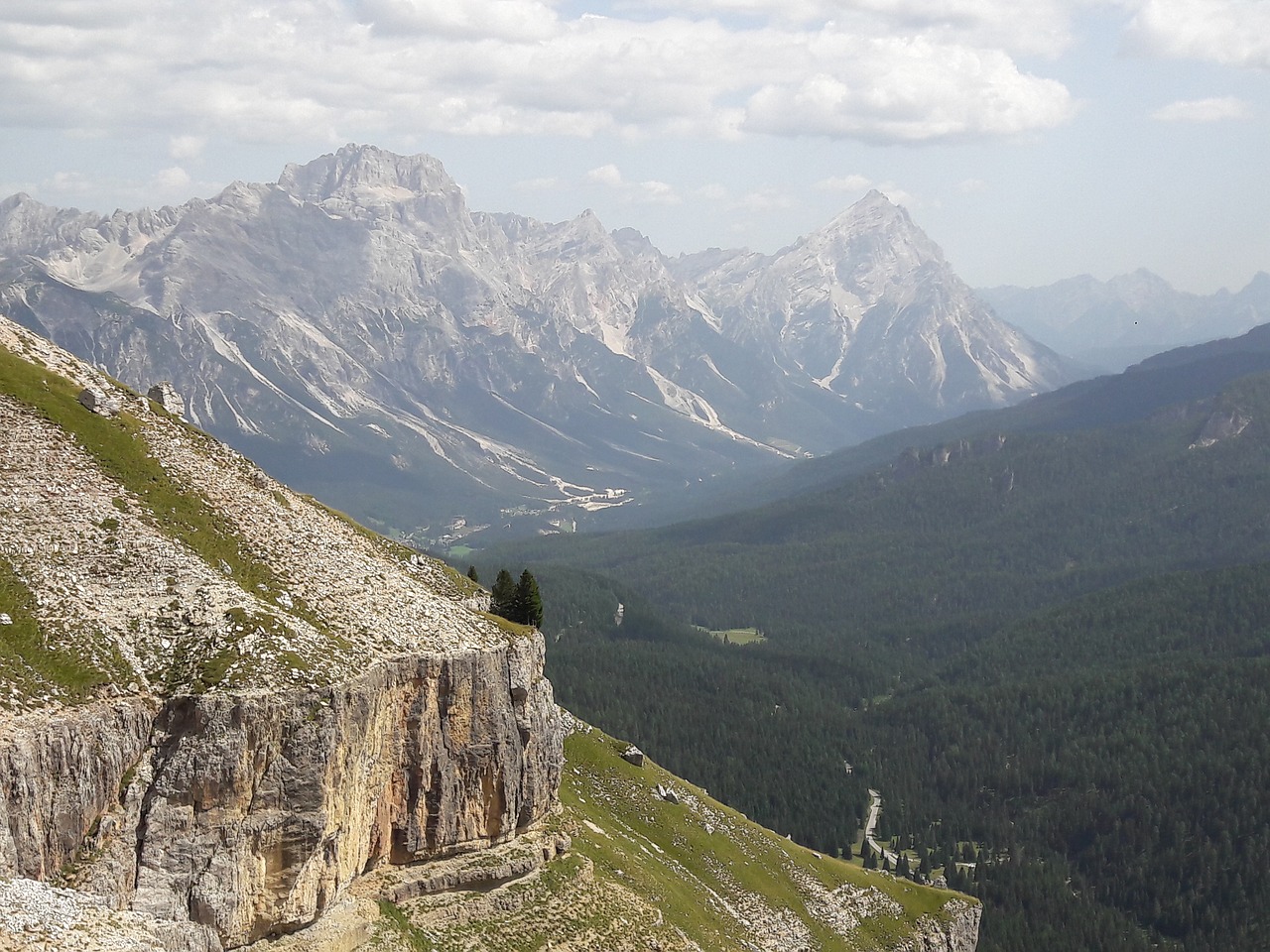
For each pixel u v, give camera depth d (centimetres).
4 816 8969
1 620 10025
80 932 8769
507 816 13338
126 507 11800
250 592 11644
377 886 12162
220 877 10094
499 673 13138
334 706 10812
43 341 13662
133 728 10019
